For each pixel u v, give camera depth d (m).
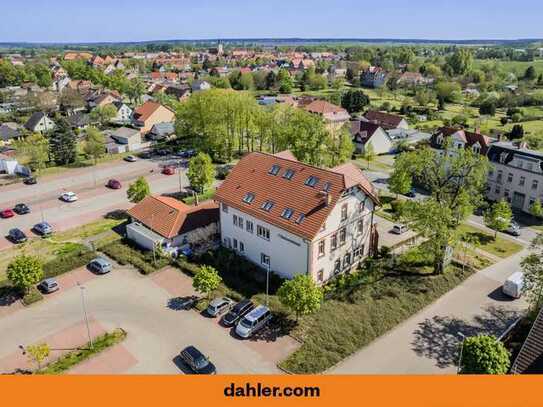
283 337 35.09
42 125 108.50
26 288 40.22
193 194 66.25
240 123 84.44
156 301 39.53
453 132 76.75
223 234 48.72
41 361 32.12
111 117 120.88
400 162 63.22
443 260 44.59
